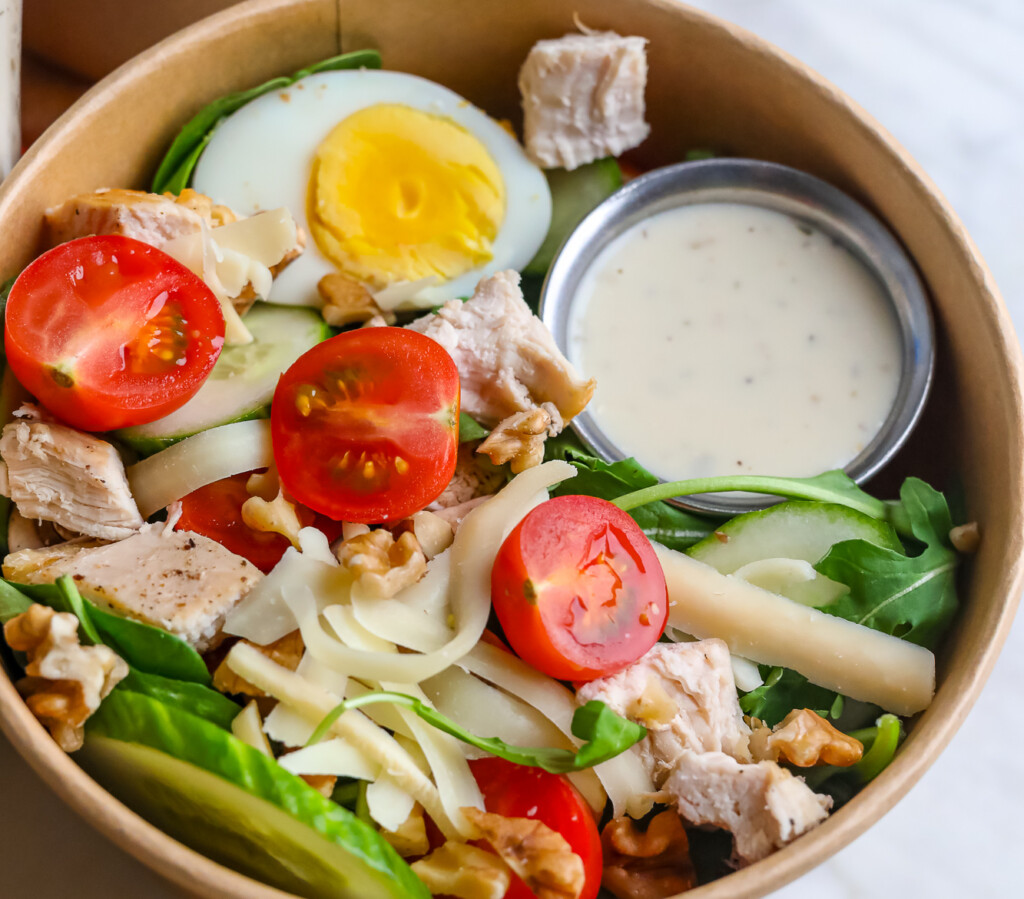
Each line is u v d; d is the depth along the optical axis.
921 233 0.31
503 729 0.28
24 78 0.34
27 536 0.29
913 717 0.29
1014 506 0.29
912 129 0.36
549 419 0.30
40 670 0.26
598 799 0.28
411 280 0.32
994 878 0.31
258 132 0.31
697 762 0.27
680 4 0.32
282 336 0.31
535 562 0.27
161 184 0.32
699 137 0.34
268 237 0.30
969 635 0.29
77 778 0.26
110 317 0.28
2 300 0.29
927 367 0.31
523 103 0.33
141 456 0.29
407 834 0.27
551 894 0.26
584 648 0.27
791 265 0.32
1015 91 0.36
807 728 0.28
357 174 0.32
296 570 0.28
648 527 0.30
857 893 0.31
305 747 0.27
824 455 0.31
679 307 0.32
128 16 0.33
